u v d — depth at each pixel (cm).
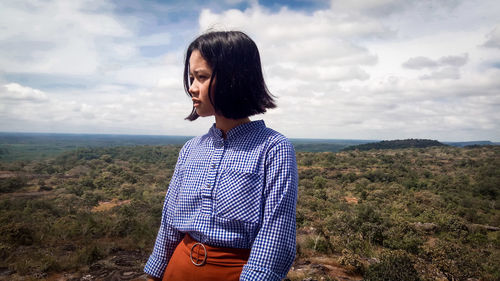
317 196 4928
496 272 1447
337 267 998
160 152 14125
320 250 1236
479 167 8562
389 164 9475
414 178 7431
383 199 5034
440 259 1140
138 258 773
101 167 10188
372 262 1035
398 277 732
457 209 4397
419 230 2830
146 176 8088
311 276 826
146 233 1022
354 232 2130
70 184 6925
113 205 4653
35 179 7969
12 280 615
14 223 930
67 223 1102
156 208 2591
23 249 820
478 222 3975
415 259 1122
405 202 4703
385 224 2691
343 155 11775
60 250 824
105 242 931
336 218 2495
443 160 10588
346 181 6988
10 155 16075
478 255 1823
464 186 6381
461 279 1072
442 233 3052
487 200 5462
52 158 14825
